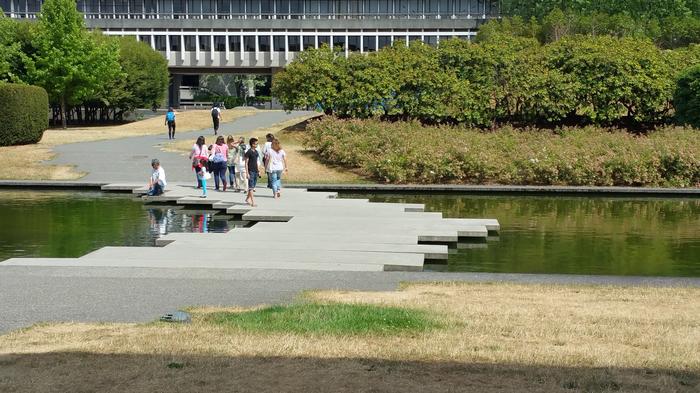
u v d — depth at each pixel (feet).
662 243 61.21
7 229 64.75
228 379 22.22
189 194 84.79
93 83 179.42
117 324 30.60
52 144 131.95
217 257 48.52
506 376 22.74
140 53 207.10
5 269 43.80
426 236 58.65
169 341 26.94
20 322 31.32
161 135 150.71
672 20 256.32
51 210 76.64
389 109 140.26
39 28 177.78
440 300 35.55
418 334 28.19
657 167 104.27
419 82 138.21
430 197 94.22
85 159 114.62
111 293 37.37
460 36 287.28
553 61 142.31
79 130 164.66
